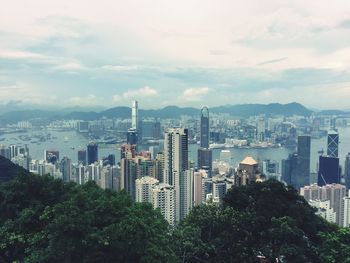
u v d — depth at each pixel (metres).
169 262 16.70
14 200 18.39
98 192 19.64
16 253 17.55
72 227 14.96
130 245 15.95
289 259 19.89
